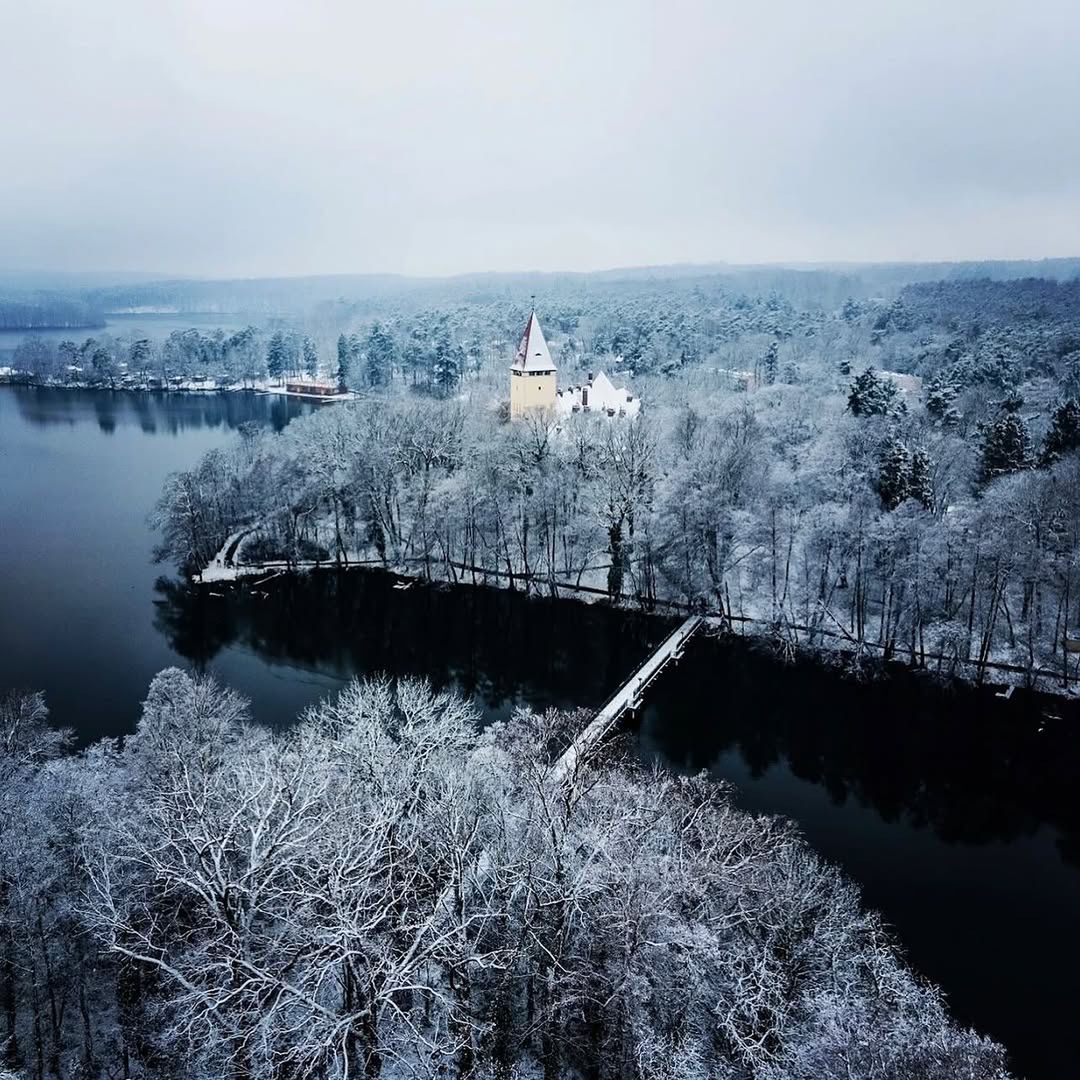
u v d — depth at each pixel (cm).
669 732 7606
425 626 9975
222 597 10538
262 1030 2791
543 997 3475
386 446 11988
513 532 11156
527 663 9038
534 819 3875
